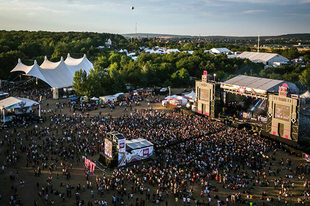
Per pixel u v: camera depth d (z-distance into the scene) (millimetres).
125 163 54656
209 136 65062
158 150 58938
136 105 99500
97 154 59000
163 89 121688
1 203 40781
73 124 75250
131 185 46719
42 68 117500
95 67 121438
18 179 47625
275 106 66562
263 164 52812
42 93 111438
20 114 78750
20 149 58469
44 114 84062
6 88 116812
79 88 103250
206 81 85500
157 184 47000
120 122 74312
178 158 53812
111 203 41406
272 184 46969
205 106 86000
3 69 136625
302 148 62469
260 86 76000
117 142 52969
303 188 45750
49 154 56688
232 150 56688
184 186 45750
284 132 65125
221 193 44344
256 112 83750
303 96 79312
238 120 77750
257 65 164125
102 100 100062
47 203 40969
